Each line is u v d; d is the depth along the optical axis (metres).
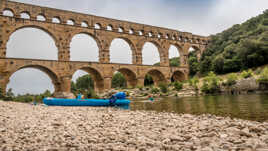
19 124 13.38
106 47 67.12
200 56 96.12
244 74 61.56
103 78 64.00
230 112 19.66
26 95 47.34
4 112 19.02
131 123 13.84
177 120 15.05
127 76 74.69
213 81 60.16
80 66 60.31
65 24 60.56
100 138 9.61
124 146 8.30
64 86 57.22
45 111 21.33
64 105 31.66
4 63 49.22
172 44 84.88
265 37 79.81
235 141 8.13
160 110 24.59
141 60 74.56
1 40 50.91
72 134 10.55
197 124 12.90
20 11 54.44
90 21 65.44
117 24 70.81
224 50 89.94
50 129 11.88
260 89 51.50
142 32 77.38
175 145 7.92
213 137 9.21
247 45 78.69
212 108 23.83
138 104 35.69
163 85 65.44
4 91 48.59
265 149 6.72
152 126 12.76
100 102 33.31
